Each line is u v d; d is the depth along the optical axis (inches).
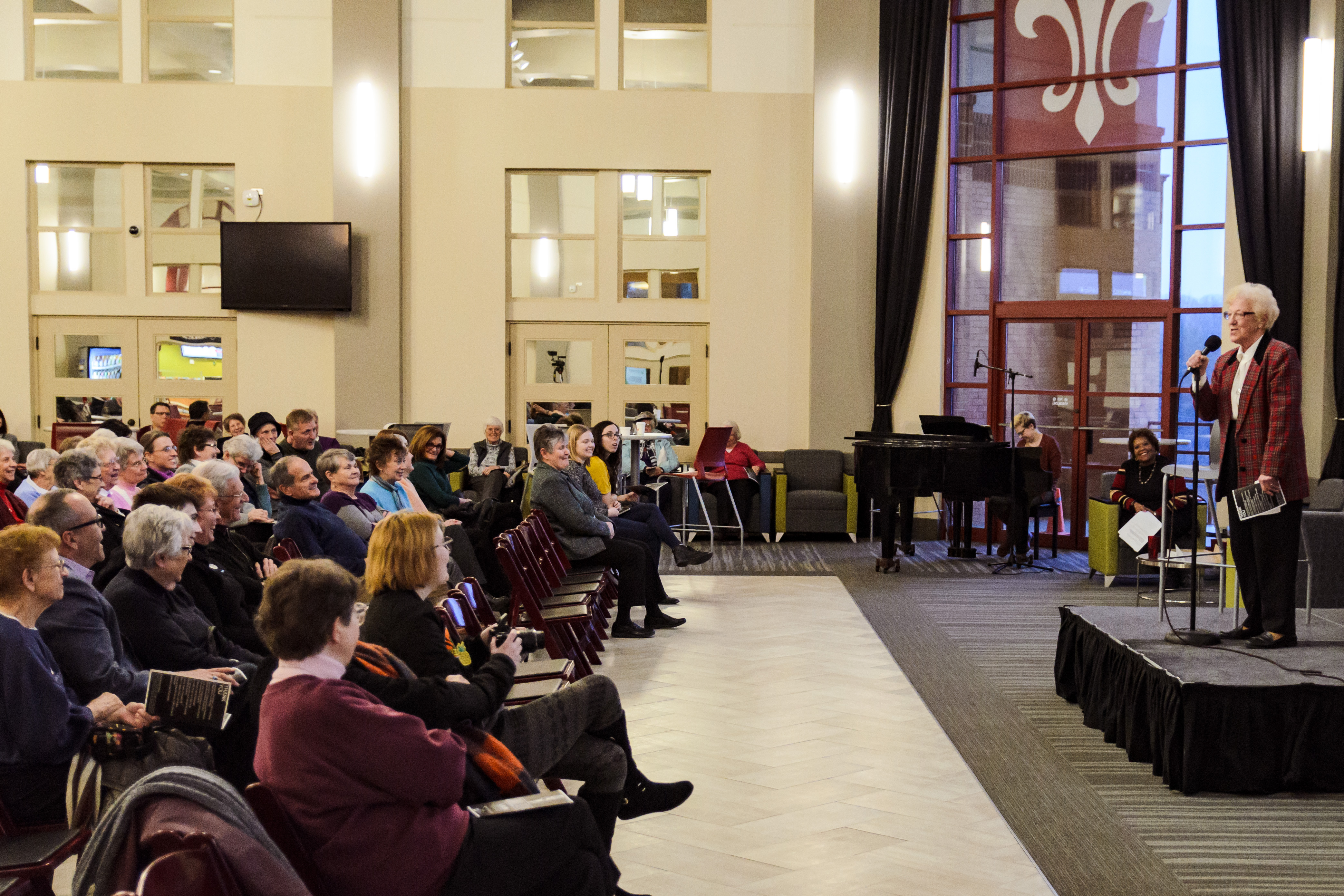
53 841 98.0
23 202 413.1
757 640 251.8
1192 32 374.0
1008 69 406.6
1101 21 390.0
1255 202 344.8
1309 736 153.8
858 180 420.8
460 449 425.7
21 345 415.8
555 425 252.1
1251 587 181.0
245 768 102.8
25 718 100.0
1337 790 154.2
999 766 165.6
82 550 130.7
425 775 81.7
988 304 412.2
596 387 434.0
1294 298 337.4
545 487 246.4
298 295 410.3
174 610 138.5
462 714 100.8
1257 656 170.7
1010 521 352.8
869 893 120.8
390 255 416.2
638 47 429.1
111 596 131.6
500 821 88.7
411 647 114.8
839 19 418.6
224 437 319.0
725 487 411.5
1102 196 392.2
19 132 411.8
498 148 423.8
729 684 212.4
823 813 145.6
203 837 60.2
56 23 414.6
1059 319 400.2
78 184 418.9
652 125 426.3
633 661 230.7
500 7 421.4
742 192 428.1
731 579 336.5
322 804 79.1
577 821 93.4
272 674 94.9
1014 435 374.6
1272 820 144.4
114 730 105.8
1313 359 332.2
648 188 431.8
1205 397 187.8
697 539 421.7
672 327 434.6
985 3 408.8
